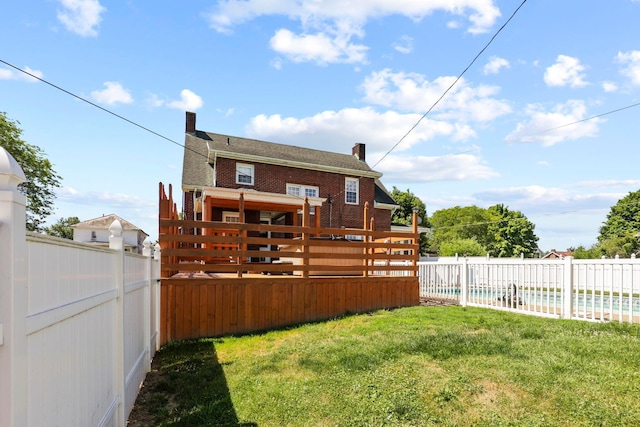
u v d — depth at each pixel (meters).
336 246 8.42
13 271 1.35
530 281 7.67
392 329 6.09
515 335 5.29
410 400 3.51
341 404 3.52
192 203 16.66
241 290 7.23
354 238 19.81
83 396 2.27
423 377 3.94
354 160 23.06
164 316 6.67
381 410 3.36
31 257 1.51
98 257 2.62
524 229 51.94
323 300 7.98
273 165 18.39
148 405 3.90
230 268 7.25
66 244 1.91
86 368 2.33
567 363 4.02
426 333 5.65
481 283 8.88
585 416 3.07
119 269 3.25
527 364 4.07
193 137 19.19
